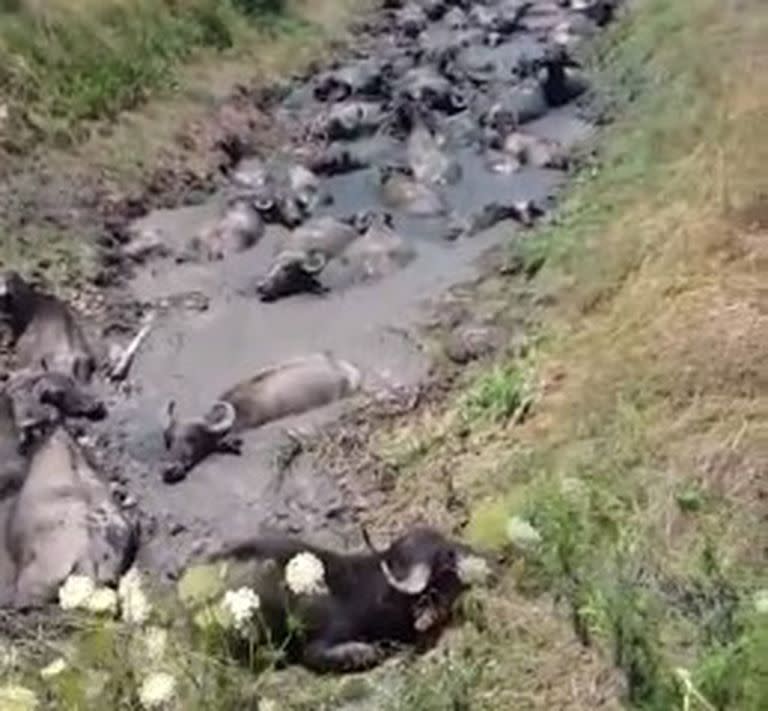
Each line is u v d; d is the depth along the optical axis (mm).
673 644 8180
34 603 9898
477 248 14375
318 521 10648
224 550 9672
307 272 13750
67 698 7637
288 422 11773
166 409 12211
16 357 12766
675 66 16734
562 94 17625
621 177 14461
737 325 10562
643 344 10820
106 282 13883
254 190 15625
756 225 11703
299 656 8930
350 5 20531
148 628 8070
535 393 11039
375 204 15570
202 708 8000
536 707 8234
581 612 8633
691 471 9406
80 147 15570
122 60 16859
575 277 12844
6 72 15727
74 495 10727
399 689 8578
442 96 17609
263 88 17906
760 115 13289
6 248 14016
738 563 8648
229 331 13258
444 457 10875
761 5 17484
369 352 12766
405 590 8961
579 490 9383
